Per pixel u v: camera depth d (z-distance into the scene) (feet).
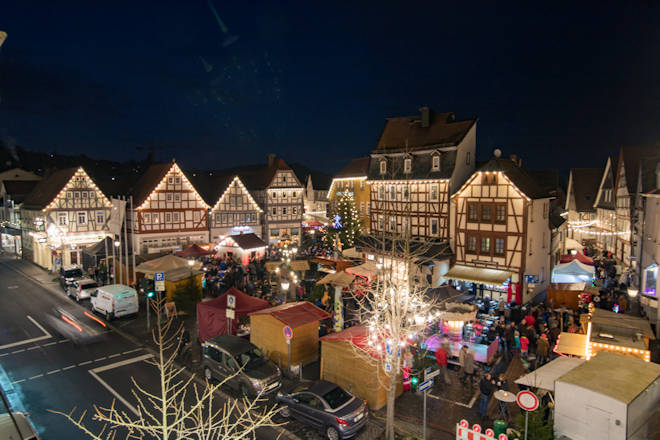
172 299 83.76
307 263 100.73
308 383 47.11
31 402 49.93
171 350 65.82
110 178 168.25
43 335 72.69
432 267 92.53
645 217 77.51
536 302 84.02
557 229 106.73
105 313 80.89
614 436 28.32
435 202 101.55
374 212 116.88
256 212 166.91
